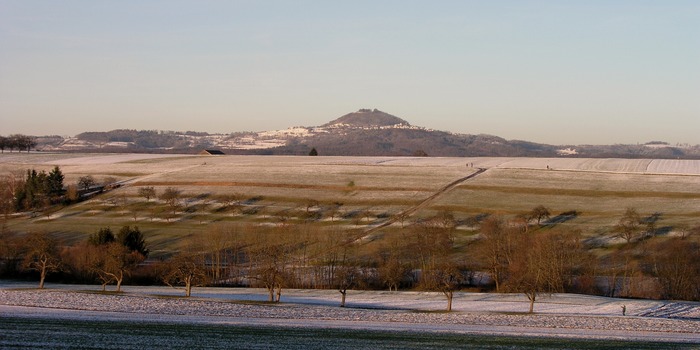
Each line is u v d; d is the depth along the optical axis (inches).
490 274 3727.9
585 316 2630.4
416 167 7623.0
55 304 2578.7
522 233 4399.6
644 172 6978.4
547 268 3518.7
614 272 3742.6
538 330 2333.9
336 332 2188.7
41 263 3587.6
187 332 2092.8
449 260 3996.1
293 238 4667.8
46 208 6013.8
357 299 3184.1
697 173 6884.8
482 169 7416.3
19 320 2202.3
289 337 2074.3
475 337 2164.1
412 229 4758.9
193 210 5861.2
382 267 3762.3
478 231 4945.9
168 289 3400.6
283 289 3540.8
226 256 4392.2
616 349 2020.2
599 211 5457.7
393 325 2379.4
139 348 1839.3
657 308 2982.3
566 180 6619.1
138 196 6314.0
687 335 2293.3
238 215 5679.1
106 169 7746.1
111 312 2465.6
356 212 5684.1
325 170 7411.4
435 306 2982.3
